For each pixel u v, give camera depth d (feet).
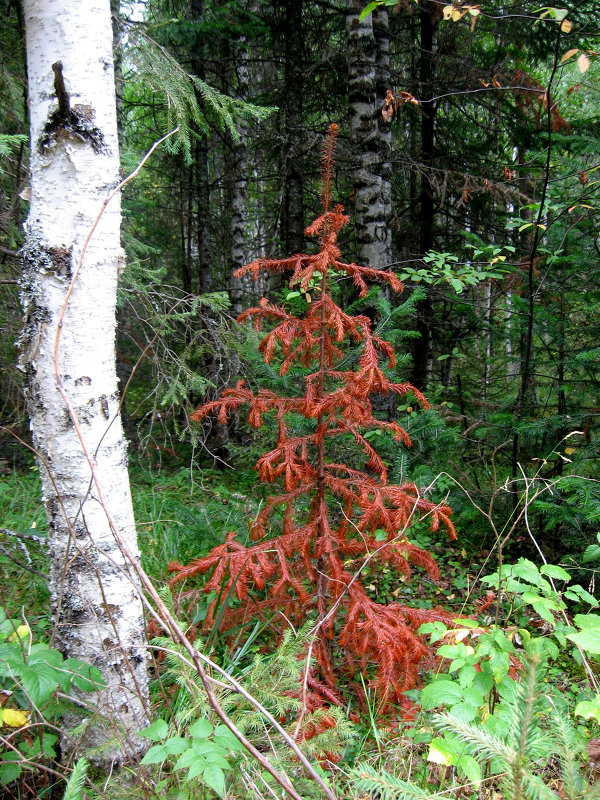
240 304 26.18
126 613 6.73
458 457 16.28
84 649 6.51
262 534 8.86
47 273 6.31
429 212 25.46
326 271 8.28
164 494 16.61
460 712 5.19
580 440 13.48
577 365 13.69
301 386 11.09
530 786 3.36
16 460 17.10
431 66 24.73
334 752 5.97
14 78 12.26
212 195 38.91
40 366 6.42
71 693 6.35
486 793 5.68
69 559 6.48
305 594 7.95
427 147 25.08
